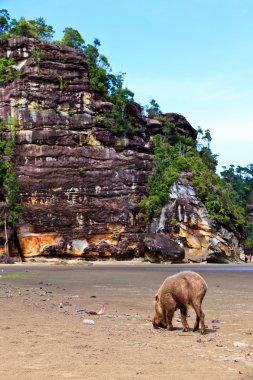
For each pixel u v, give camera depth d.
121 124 89.31
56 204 81.12
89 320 13.39
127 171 86.56
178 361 8.73
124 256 83.25
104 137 86.88
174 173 87.88
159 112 106.19
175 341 10.84
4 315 14.60
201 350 9.82
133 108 93.69
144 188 87.56
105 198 84.19
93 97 88.75
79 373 7.74
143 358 8.91
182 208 85.69
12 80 85.31
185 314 12.43
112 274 42.19
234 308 16.98
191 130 107.19
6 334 11.20
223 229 87.56
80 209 82.19
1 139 82.38
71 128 85.69
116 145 88.06
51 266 65.06
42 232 79.44
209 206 87.56
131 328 12.65
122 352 9.42
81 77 88.31
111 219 83.31
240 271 48.53
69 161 83.50
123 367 8.19
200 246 85.88
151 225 85.50
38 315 14.70
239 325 13.27
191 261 84.88
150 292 23.56
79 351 9.41
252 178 158.62
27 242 78.62
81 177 83.44
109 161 86.06
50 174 82.06
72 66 87.75
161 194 85.75
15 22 100.00
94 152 85.56
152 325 13.22
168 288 12.45
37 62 85.62
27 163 82.00
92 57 93.25
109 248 82.12
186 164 90.81
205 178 90.81
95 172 84.56
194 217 85.94
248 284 28.84
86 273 44.03
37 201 80.56
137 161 87.88
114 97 92.31
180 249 82.12
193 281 12.16
